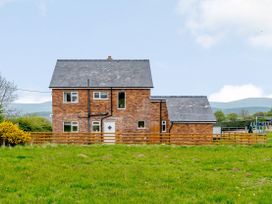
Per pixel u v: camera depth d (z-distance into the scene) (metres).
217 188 18.97
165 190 18.36
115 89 51.66
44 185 19.30
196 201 16.30
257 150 37.78
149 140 47.50
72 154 32.25
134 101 51.81
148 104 51.91
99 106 51.59
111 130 51.56
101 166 25.84
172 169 24.94
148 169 24.67
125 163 27.81
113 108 51.62
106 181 20.36
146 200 16.41
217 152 35.81
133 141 49.03
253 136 46.34
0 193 17.64
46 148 37.53
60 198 16.61
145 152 35.22
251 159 30.17
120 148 38.50
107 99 51.66
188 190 18.42
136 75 53.34
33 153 32.53
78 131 51.38
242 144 44.50
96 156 31.72
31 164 25.73
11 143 41.88
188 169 25.16
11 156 30.23
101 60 55.91
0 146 40.56
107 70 54.22
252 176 22.47
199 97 53.66
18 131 42.34
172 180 21.02
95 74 53.34
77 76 52.81
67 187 18.94
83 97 51.53
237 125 93.62
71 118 51.44
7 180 20.47
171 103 52.00
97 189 18.58
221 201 16.34
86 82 51.75
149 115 51.84
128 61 56.03
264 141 46.12
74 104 51.53
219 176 22.44
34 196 17.17
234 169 25.19
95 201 16.11
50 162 27.14
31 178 21.06
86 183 19.83
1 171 22.94
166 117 51.94
